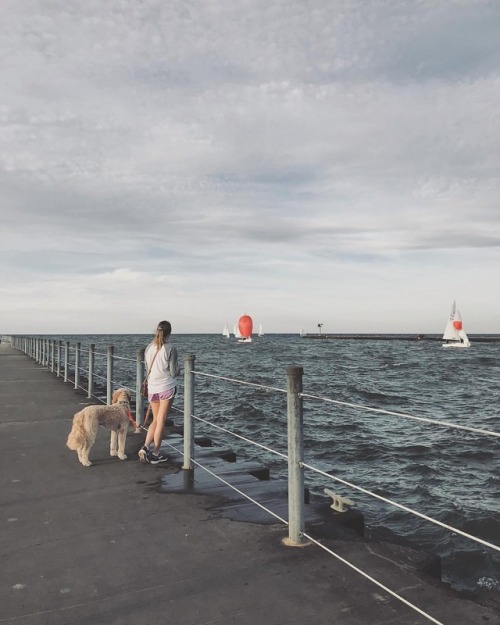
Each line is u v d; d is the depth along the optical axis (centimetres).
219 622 290
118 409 675
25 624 289
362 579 340
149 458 651
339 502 475
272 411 1961
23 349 3753
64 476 600
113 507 491
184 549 391
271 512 454
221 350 9344
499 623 287
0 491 543
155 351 652
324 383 3347
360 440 1446
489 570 629
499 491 977
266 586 332
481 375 4112
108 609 305
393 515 821
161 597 319
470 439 1462
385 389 3044
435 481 1046
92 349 1280
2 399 1245
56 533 426
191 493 535
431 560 372
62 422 952
